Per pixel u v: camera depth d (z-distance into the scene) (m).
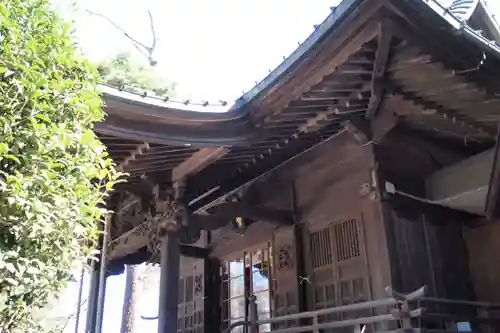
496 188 7.41
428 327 7.04
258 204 9.35
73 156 3.09
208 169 7.80
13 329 2.65
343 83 6.25
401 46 5.39
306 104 6.61
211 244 11.48
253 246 10.33
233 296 10.77
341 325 6.62
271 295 9.45
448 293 7.64
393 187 7.65
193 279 11.84
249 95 6.55
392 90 6.32
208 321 10.93
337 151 8.28
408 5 4.71
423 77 6.06
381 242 7.32
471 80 5.96
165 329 6.79
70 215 2.85
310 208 8.81
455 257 8.07
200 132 6.54
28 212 2.60
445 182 8.18
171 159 7.25
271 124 6.97
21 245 2.69
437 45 5.34
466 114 7.01
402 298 5.99
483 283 8.02
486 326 7.54
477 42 5.37
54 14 3.35
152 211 8.01
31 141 2.86
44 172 2.75
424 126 7.44
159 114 6.09
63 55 3.21
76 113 3.23
